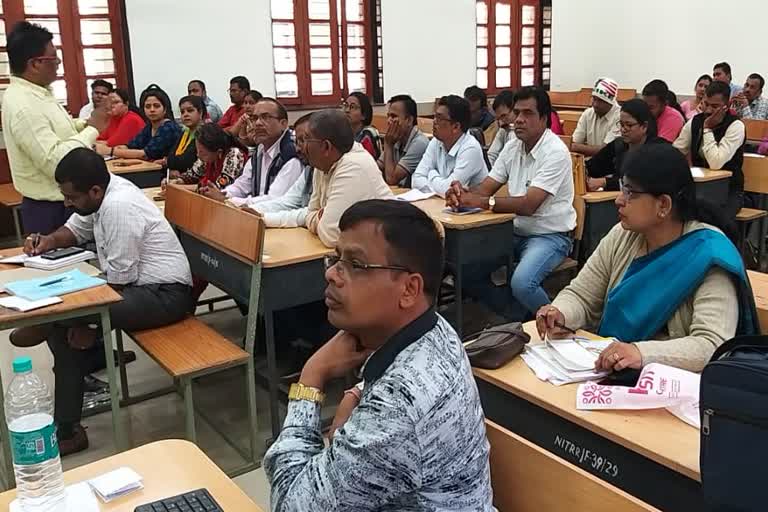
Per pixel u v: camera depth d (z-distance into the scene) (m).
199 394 2.91
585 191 3.54
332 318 1.04
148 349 2.33
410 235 1.00
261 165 3.54
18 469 1.11
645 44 8.32
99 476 1.20
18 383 1.51
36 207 3.12
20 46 2.95
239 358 2.28
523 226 3.24
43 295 2.09
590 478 1.11
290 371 3.06
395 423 0.93
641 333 1.74
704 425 1.04
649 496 1.26
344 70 7.01
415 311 1.03
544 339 1.70
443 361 0.99
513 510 1.25
